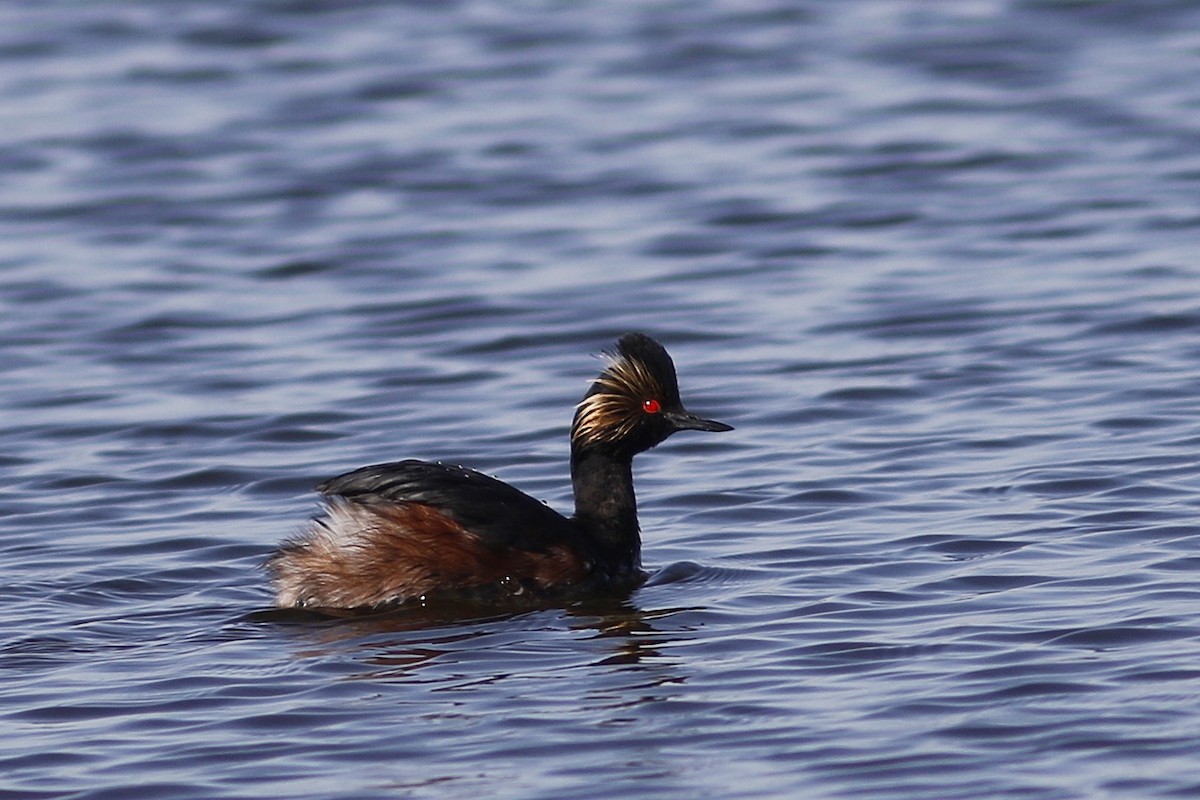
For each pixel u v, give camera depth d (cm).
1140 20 3434
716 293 2150
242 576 1318
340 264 2323
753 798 902
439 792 919
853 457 1561
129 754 975
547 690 1058
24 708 1044
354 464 1603
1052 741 946
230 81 3209
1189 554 1246
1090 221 2358
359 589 1252
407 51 3375
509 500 1298
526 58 3331
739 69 3234
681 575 1299
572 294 2164
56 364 1952
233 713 1031
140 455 1645
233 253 2378
